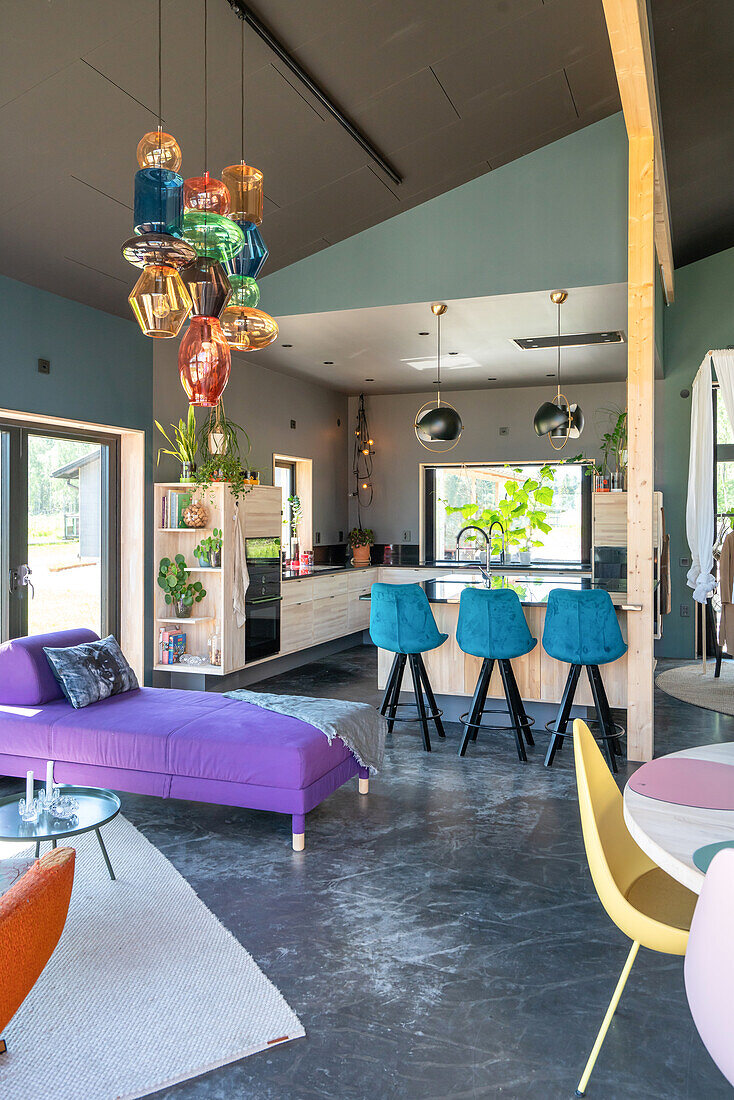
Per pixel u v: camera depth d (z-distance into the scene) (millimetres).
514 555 9180
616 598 5316
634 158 4602
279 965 2639
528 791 4344
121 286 5523
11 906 1877
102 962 2648
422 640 5180
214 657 6273
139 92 3771
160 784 3773
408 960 2666
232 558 6316
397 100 4477
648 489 4688
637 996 2459
